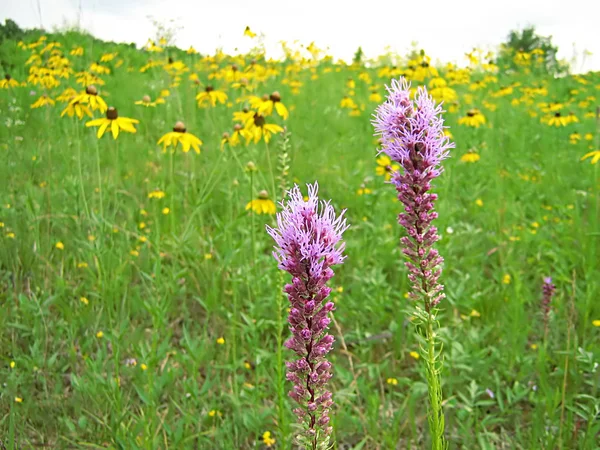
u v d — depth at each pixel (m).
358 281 4.98
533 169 8.62
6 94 10.17
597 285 4.64
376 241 5.72
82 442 3.16
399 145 2.12
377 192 6.78
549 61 20.38
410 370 4.07
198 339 4.00
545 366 3.91
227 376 4.04
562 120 10.92
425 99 2.12
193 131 8.72
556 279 5.08
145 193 6.86
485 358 4.11
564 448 3.18
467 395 3.77
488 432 3.36
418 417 3.61
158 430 3.29
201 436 3.38
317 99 12.88
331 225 1.71
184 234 4.82
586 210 6.27
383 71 13.88
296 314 1.76
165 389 3.77
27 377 3.70
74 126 7.31
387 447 3.33
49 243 5.26
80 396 3.56
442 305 4.70
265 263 5.19
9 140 7.62
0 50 15.34
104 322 4.35
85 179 6.49
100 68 12.01
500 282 4.99
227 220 5.63
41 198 5.84
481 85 13.22
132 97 11.80
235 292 4.18
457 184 7.39
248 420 3.36
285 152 3.90
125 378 3.87
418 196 2.15
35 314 4.07
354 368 4.09
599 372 3.57
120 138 8.50
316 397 1.83
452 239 5.35
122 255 5.08
